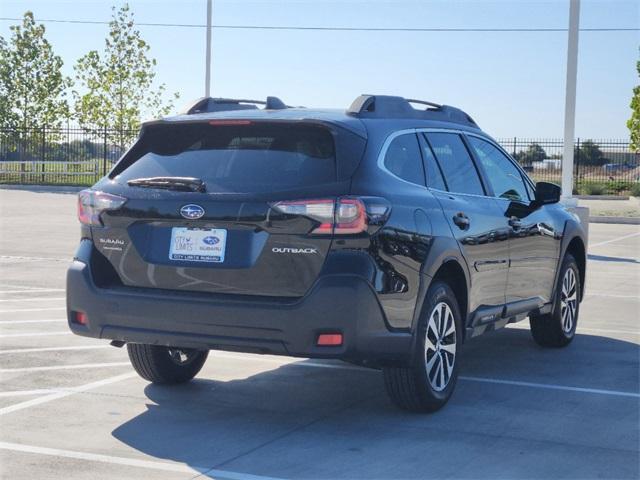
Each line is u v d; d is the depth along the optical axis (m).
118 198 5.61
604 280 13.47
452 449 5.19
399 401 5.88
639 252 17.81
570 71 18.14
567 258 8.27
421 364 5.72
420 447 5.22
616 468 4.89
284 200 5.21
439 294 5.89
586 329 9.37
